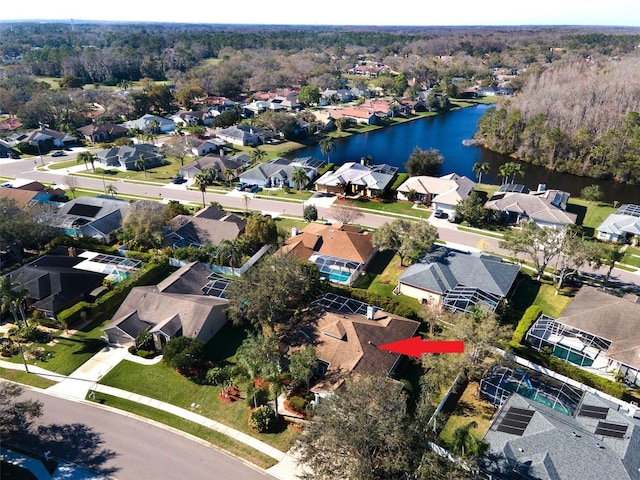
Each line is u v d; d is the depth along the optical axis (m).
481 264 60.62
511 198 85.69
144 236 70.81
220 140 139.38
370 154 135.62
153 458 37.06
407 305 55.72
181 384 45.00
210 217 79.56
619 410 38.47
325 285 57.38
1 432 34.44
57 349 49.94
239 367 44.25
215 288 58.38
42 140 132.12
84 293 59.09
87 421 40.66
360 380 34.22
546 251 60.91
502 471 32.94
